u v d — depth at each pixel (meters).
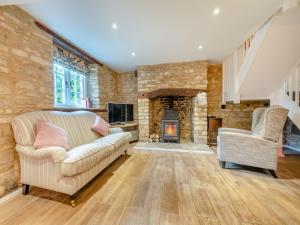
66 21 2.26
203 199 1.70
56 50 2.87
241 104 4.33
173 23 2.33
